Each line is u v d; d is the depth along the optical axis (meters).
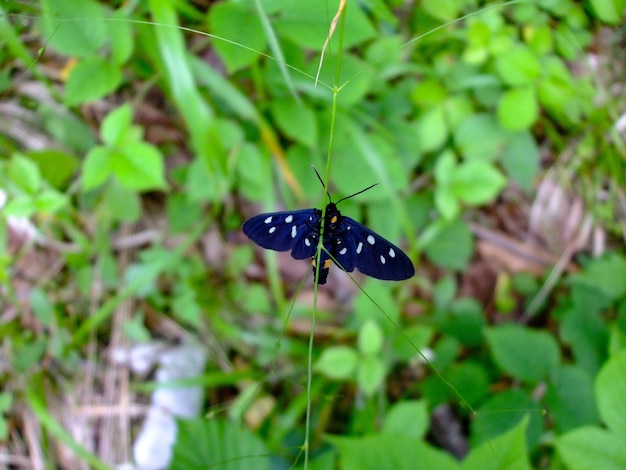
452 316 0.23
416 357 0.21
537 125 0.24
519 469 0.14
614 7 0.20
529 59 0.20
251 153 0.21
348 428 0.21
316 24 0.17
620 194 0.24
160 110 0.23
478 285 0.24
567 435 0.15
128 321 0.23
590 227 0.24
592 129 0.24
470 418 0.21
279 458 0.20
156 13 0.17
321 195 0.21
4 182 0.19
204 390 0.22
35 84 0.22
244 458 0.16
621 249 0.24
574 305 0.22
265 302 0.23
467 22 0.21
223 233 0.24
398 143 0.22
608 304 0.22
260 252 0.24
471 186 0.21
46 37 0.17
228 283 0.24
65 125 0.22
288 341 0.23
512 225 0.25
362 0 0.19
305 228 0.13
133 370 0.22
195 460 0.16
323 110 0.21
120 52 0.18
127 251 0.23
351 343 0.23
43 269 0.23
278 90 0.21
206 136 0.19
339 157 0.21
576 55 0.22
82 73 0.18
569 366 0.19
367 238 0.13
